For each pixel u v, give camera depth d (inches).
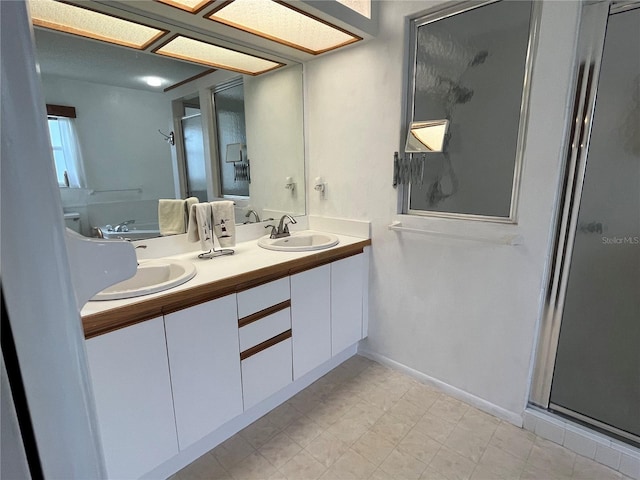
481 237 68.0
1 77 9.4
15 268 10.4
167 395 52.4
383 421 70.9
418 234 78.1
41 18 55.7
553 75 56.5
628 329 57.1
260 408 72.6
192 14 62.0
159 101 71.5
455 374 77.2
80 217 62.9
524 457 61.5
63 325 11.7
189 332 53.9
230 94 82.7
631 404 58.4
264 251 76.9
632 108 52.1
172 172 74.3
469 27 65.8
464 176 70.5
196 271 60.7
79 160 62.2
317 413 73.6
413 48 74.0
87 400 12.8
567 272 60.9
